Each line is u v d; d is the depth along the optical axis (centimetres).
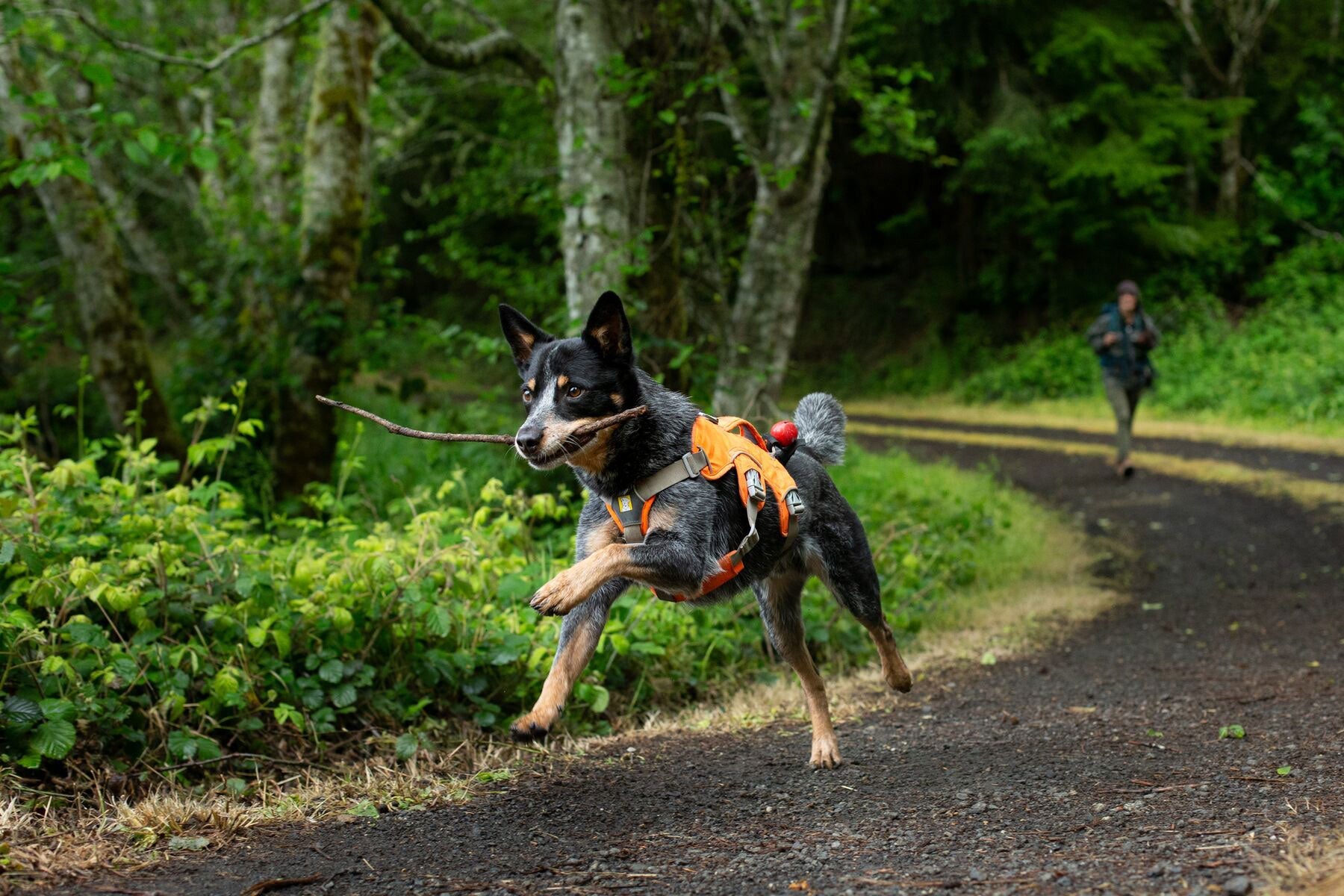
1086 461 1564
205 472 962
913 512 991
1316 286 2208
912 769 441
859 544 464
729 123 1033
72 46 992
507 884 321
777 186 962
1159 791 385
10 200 1305
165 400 1120
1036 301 2722
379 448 1160
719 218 1105
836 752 453
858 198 3092
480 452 994
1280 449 1529
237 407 580
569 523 807
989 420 2222
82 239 1047
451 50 977
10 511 459
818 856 338
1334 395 1755
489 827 379
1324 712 488
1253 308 2386
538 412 387
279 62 1352
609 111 852
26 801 384
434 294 3144
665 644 589
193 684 468
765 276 979
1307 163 2412
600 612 395
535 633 542
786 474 419
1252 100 2311
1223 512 1160
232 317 1154
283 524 693
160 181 2050
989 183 2355
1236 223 2425
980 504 1018
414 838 368
